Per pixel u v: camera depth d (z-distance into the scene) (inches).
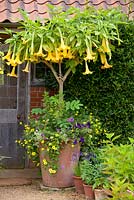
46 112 245.4
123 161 183.8
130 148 191.3
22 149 292.2
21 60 243.3
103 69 264.5
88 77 265.9
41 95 289.9
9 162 291.1
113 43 261.6
